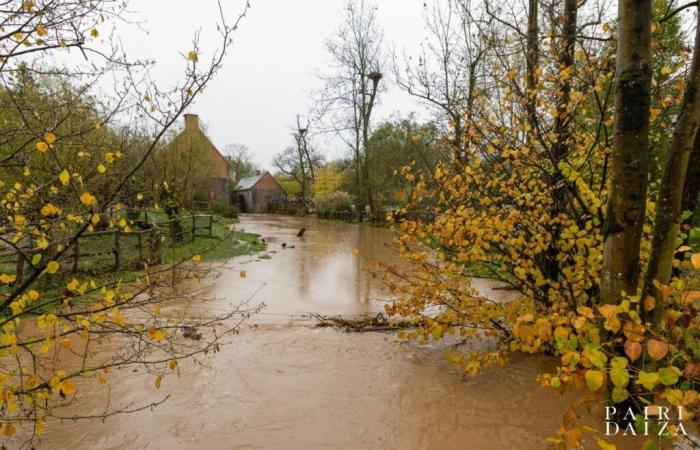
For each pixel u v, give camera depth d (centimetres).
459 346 564
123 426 370
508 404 412
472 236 456
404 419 388
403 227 482
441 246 501
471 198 482
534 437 359
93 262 916
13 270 729
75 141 392
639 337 186
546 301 472
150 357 518
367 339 595
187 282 899
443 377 473
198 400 418
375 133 2959
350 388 447
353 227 2708
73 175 279
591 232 433
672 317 226
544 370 482
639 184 295
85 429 364
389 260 1285
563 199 454
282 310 753
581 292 434
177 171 1525
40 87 505
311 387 449
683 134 277
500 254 472
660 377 178
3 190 390
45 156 432
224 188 3756
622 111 295
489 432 367
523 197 455
